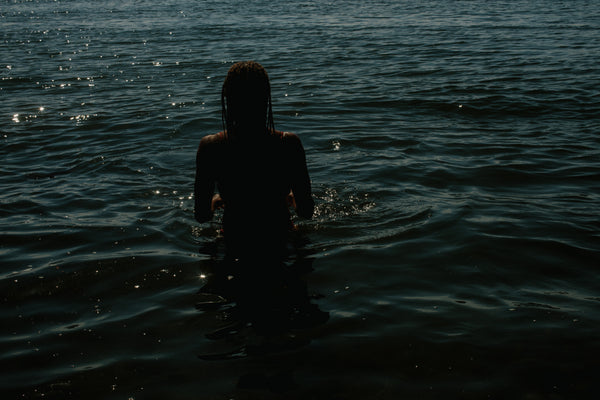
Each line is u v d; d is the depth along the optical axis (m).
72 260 2.66
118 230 3.01
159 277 2.49
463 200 3.41
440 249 2.73
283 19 17.59
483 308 2.20
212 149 2.68
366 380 1.78
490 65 8.92
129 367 1.87
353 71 8.66
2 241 2.88
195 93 7.16
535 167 4.10
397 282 2.42
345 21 16.70
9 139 5.13
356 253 2.71
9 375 1.83
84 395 1.73
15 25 17.06
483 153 4.48
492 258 2.62
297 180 2.76
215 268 2.57
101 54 10.85
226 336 2.04
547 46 10.87
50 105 6.58
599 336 1.98
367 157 4.38
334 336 2.02
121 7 24.00
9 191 3.71
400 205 3.34
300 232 2.97
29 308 2.26
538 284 2.39
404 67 8.93
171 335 2.05
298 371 1.82
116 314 2.21
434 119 5.75
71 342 2.02
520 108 6.12
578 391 1.71
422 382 1.77
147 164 4.26
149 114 6.01
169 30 15.05
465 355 1.90
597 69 8.30
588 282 2.39
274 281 2.45
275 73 8.63
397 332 2.04
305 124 5.56
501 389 1.73
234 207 2.80
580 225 2.99
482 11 19.06
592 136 4.98
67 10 22.94
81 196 3.57
